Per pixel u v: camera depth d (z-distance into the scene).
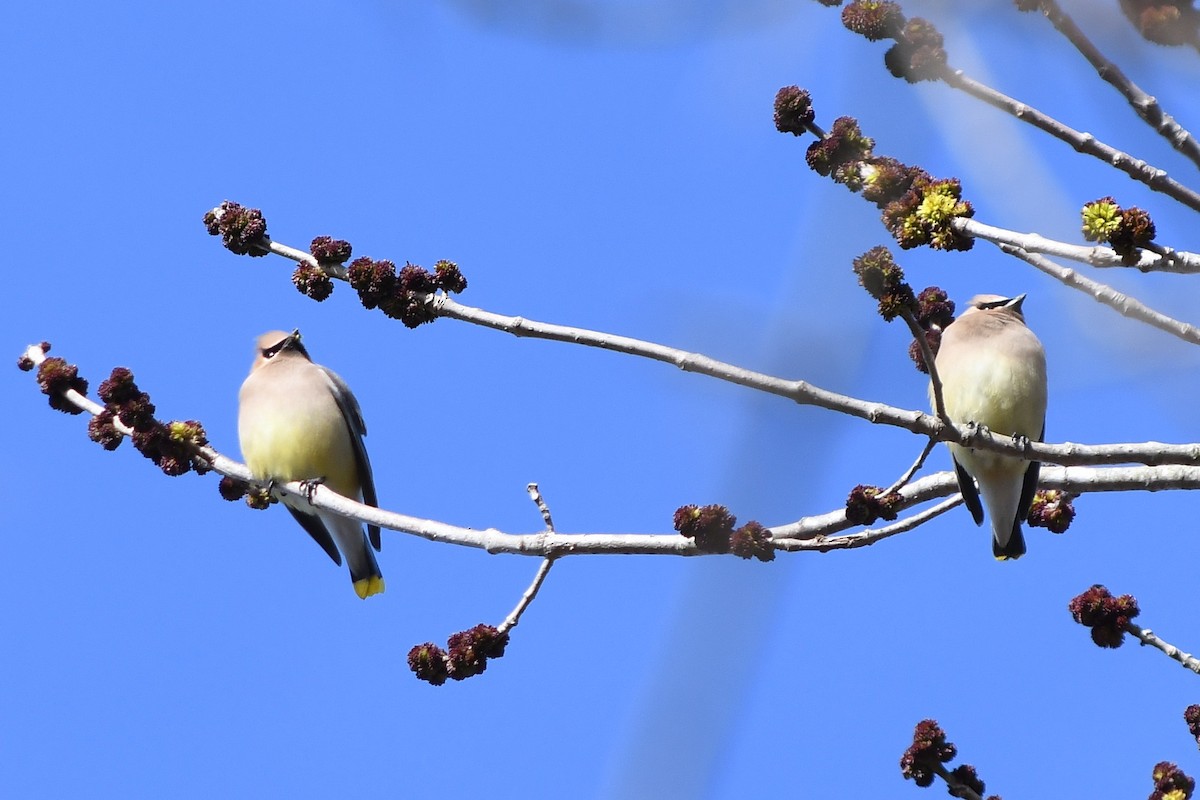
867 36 8.45
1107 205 8.94
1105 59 7.76
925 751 10.49
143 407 13.95
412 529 11.75
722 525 10.38
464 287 12.28
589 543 10.97
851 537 10.67
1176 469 11.73
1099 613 10.70
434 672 11.31
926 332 12.91
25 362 14.33
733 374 8.73
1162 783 10.33
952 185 10.16
